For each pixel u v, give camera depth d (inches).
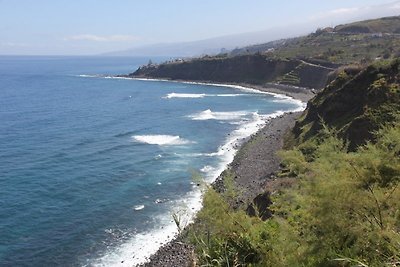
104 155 2004.2
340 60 5034.5
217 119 3051.2
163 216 1266.0
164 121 2977.4
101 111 3486.7
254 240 257.9
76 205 1363.2
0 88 5438.0
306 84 4958.2
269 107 3688.5
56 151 2068.2
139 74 7470.5
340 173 209.2
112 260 1011.3
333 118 1658.5
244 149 2064.5
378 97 1402.6
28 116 3184.1
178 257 992.2
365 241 189.8
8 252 1045.8
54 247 1076.5
